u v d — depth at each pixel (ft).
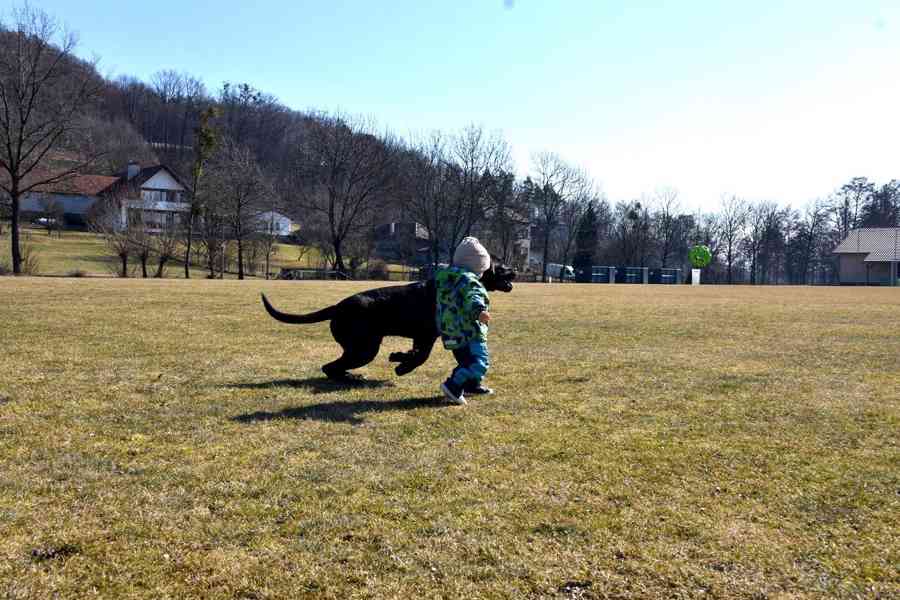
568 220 245.45
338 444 14.85
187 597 8.61
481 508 11.37
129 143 278.46
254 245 178.40
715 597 8.72
